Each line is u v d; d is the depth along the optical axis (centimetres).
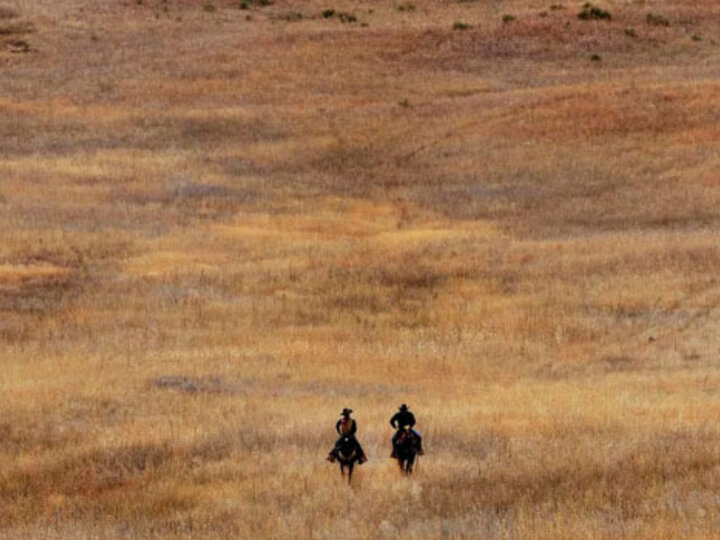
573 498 3359
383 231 10244
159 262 9025
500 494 3491
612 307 7494
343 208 11044
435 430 4553
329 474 3944
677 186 11194
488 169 12162
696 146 12369
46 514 3659
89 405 5300
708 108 13638
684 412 4734
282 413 5094
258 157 12925
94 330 7206
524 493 3500
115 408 5272
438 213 10794
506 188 11525
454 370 6259
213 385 5794
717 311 7256
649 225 10062
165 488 3859
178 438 4588
